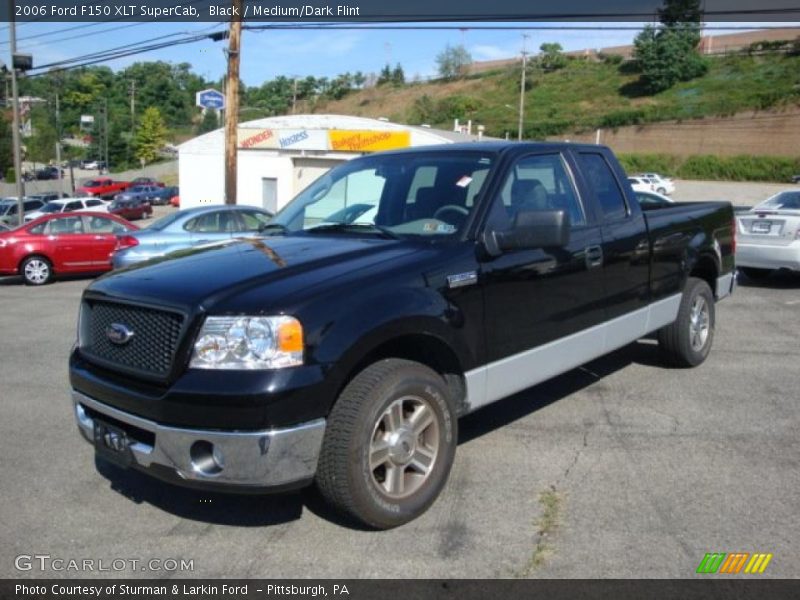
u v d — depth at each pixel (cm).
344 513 362
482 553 350
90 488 433
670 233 585
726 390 594
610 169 546
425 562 343
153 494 423
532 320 444
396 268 379
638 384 611
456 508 394
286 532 374
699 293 640
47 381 680
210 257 410
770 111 7025
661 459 455
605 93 9325
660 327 598
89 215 1570
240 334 329
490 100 10556
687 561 339
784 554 343
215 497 418
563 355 473
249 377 324
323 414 339
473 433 504
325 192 509
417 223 438
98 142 9638
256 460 325
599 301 500
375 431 359
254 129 3148
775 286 1170
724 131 7169
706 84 8456
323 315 341
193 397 326
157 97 12212
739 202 5097
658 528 369
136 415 349
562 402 567
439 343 395
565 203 491
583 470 441
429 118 10406
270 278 360
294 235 463
